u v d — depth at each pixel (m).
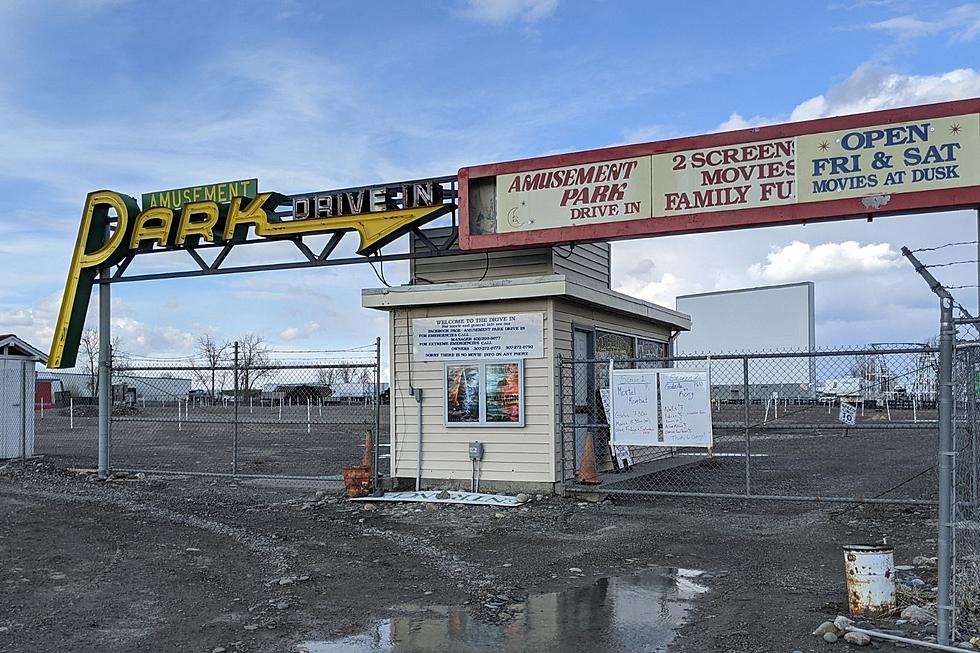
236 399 15.15
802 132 10.55
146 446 24.27
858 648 5.65
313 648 5.93
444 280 13.85
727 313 47.81
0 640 6.08
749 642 5.88
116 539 9.77
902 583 7.11
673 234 11.39
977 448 7.08
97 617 6.66
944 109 9.90
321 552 9.13
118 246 14.65
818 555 8.69
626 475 14.31
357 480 12.64
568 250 13.99
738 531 10.08
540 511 11.48
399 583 7.77
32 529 10.33
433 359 13.23
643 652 5.78
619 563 8.55
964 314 7.79
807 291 44.12
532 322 12.65
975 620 5.98
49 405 54.22
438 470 13.15
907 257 6.00
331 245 13.52
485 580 7.88
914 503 10.24
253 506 12.23
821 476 15.45
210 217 14.02
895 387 21.70
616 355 15.71
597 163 11.62
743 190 10.80
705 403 11.41
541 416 12.57
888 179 10.11
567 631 6.28
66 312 15.02
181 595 7.34
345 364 13.68
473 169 12.35
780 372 43.53
